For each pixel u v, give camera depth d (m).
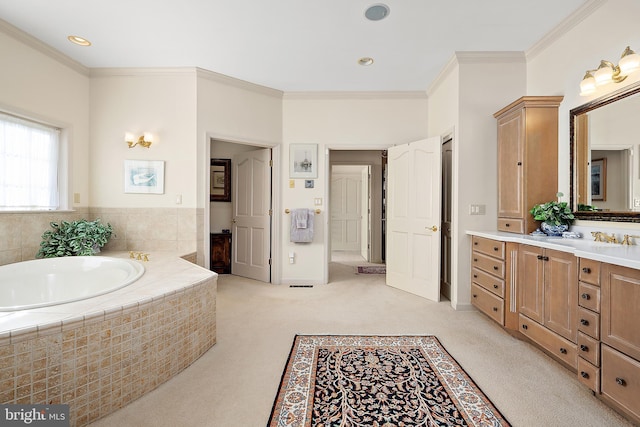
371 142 4.14
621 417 1.52
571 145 2.50
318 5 2.37
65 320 1.40
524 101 2.62
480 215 3.11
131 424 1.47
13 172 2.77
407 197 3.84
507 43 2.89
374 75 3.62
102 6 2.39
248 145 4.48
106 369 1.54
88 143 3.52
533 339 2.18
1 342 1.25
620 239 2.07
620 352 1.44
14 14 2.49
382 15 2.49
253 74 3.64
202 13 2.48
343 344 2.34
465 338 2.45
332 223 7.67
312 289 3.93
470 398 1.67
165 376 1.84
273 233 4.23
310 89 4.07
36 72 2.89
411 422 1.49
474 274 3.01
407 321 2.82
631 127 2.03
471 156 3.10
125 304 1.63
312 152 4.18
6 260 2.66
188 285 2.03
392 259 4.06
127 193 3.57
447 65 3.30
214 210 4.84
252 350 2.23
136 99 3.56
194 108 3.57
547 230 2.48
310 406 1.61
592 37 2.31
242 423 1.48
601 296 1.55
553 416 1.53
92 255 3.06
